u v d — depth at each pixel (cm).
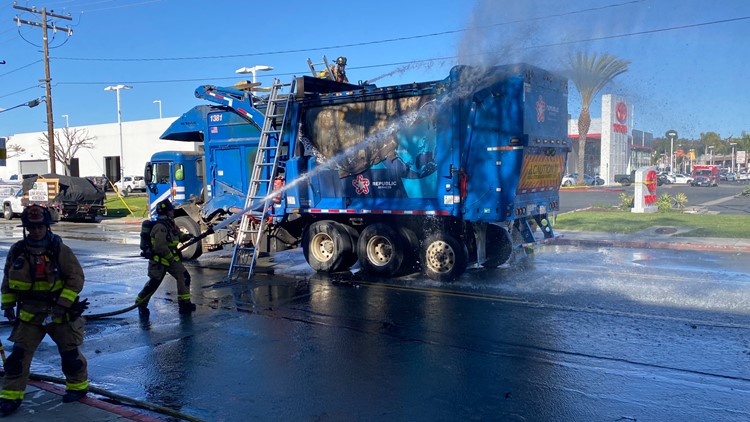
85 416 460
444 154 1006
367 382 556
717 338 672
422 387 541
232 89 1273
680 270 1139
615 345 652
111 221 2939
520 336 692
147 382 569
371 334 714
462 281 1036
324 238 1161
